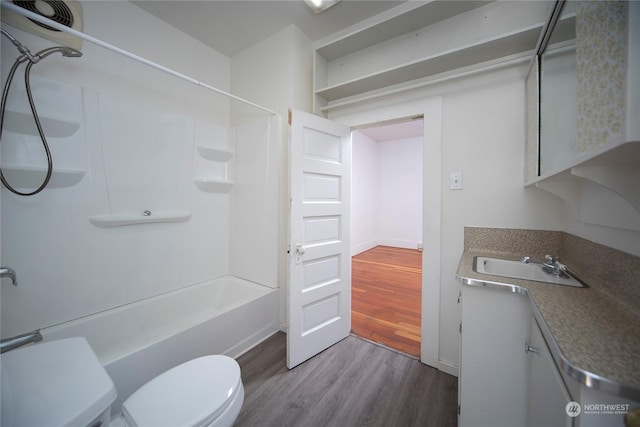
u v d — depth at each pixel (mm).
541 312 773
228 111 2527
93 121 1649
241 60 2414
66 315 1570
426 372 1683
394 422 1299
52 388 681
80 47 1559
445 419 1314
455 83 1645
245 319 1917
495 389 1052
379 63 1960
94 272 1685
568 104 892
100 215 1695
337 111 2146
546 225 1409
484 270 1253
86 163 1629
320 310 1898
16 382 697
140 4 1842
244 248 2398
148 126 1921
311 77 2242
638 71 468
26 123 1395
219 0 1803
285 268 2195
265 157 2209
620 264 843
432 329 1735
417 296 2977
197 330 1605
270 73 2193
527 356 994
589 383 489
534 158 1278
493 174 1539
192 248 2244
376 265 4277
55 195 1520
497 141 1525
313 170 1812
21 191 1396
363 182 5301
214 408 854
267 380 1595
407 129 4871
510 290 1005
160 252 2025
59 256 1542
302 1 1813
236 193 2451
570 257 1257
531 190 1442
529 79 1390
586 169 721
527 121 1429
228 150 2381
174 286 2121
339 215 2023
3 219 1354
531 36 1294
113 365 1250
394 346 1981
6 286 1372
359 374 1659
